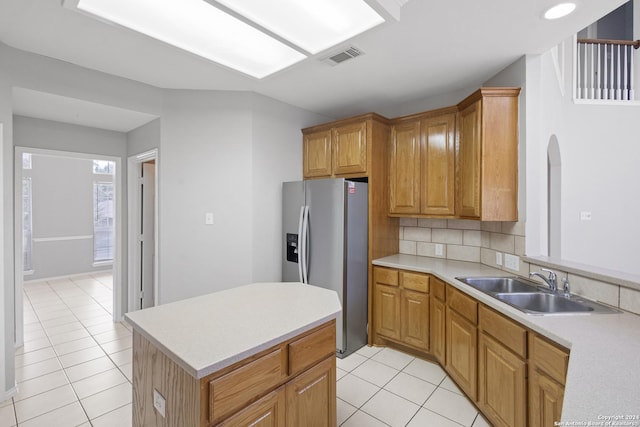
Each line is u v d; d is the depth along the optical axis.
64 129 3.33
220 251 3.16
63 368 2.70
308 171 3.62
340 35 1.67
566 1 1.77
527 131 2.38
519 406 1.64
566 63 4.05
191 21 1.57
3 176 2.24
